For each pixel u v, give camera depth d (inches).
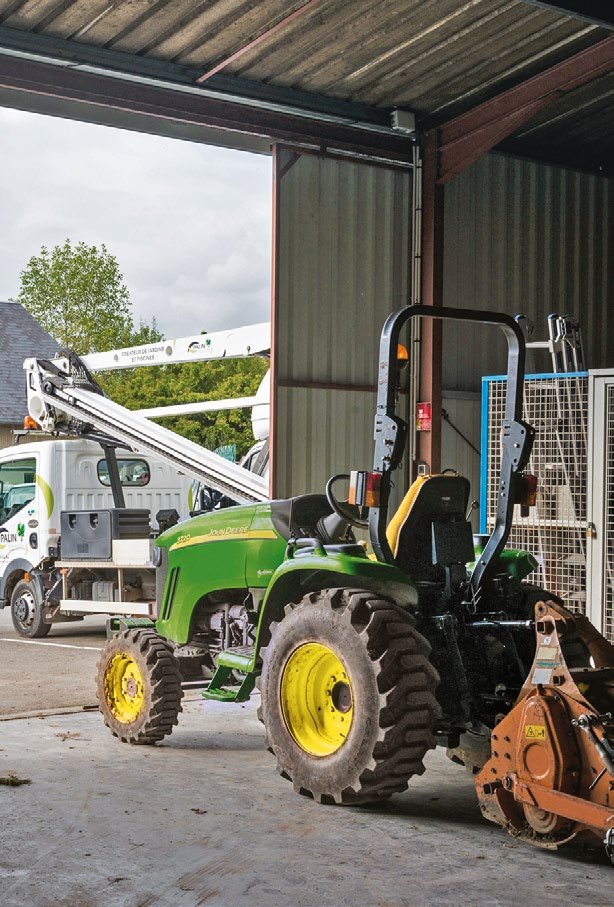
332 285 434.0
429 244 443.5
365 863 160.9
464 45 381.1
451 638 191.9
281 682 197.3
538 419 355.6
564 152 501.0
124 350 472.1
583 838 159.3
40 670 350.0
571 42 386.3
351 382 439.5
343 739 191.6
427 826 179.9
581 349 385.4
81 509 446.6
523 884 152.7
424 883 152.6
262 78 398.0
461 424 467.5
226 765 220.1
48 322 1444.4
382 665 179.2
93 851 165.2
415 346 445.7
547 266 495.8
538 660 168.2
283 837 172.7
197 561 244.4
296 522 226.2
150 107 383.9
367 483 190.9
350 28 362.0
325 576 209.8
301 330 427.5
